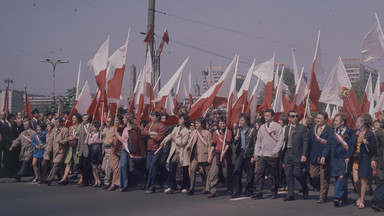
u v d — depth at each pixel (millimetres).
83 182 11977
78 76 14445
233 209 8484
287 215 7914
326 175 9180
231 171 10453
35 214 8070
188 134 10547
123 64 12500
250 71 11680
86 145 11742
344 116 8812
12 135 14242
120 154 11203
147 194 10508
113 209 8531
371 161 8656
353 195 10617
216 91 12375
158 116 10953
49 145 12180
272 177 9688
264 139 9602
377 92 16797
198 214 7996
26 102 17266
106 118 13211
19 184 12336
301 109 14758
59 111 16750
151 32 19703
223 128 10203
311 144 9500
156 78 21016
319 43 12789
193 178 10445
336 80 11234
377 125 11203
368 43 10555
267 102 14453
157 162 10758
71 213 8148
